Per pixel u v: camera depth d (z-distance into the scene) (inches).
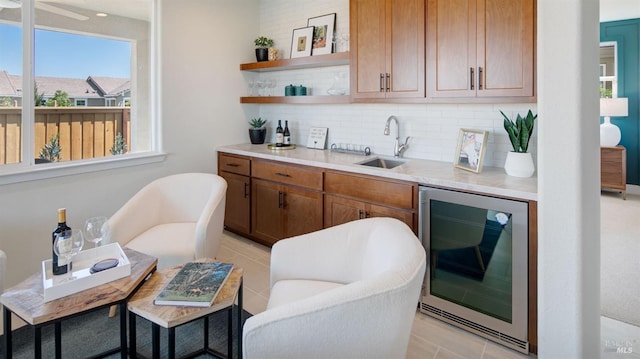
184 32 133.6
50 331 82.0
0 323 84.0
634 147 94.0
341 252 69.9
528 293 73.4
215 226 93.8
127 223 92.0
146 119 129.4
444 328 85.6
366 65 111.4
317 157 120.0
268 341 46.3
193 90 138.3
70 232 60.0
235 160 140.9
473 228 80.6
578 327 60.6
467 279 82.9
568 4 57.5
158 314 52.0
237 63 152.6
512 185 77.5
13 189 97.0
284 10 150.5
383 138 126.3
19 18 97.3
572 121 58.6
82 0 110.2
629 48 93.7
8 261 97.0
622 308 78.7
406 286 48.8
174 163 134.8
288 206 123.3
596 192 63.9
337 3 133.3
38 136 102.7
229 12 147.9
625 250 82.1
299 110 151.4
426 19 97.3
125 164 120.6
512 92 84.0
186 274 63.1
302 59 130.2
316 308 46.1
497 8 84.9
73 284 55.6
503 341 78.2
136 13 123.6
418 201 89.6
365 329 47.6
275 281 71.6
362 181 101.4
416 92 100.7
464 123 107.1
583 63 57.8
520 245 73.4
